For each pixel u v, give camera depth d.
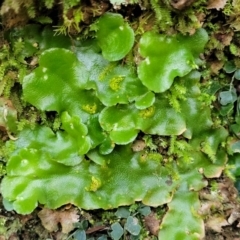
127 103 0.09
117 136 0.09
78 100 0.09
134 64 0.09
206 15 0.09
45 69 0.09
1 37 0.09
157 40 0.09
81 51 0.09
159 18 0.09
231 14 0.09
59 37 0.09
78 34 0.09
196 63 0.09
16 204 0.09
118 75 0.09
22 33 0.09
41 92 0.09
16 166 0.09
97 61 0.09
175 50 0.09
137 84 0.09
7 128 0.09
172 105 0.09
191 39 0.09
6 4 0.08
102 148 0.09
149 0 0.09
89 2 0.09
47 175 0.09
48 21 0.09
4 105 0.09
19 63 0.09
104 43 0.09
